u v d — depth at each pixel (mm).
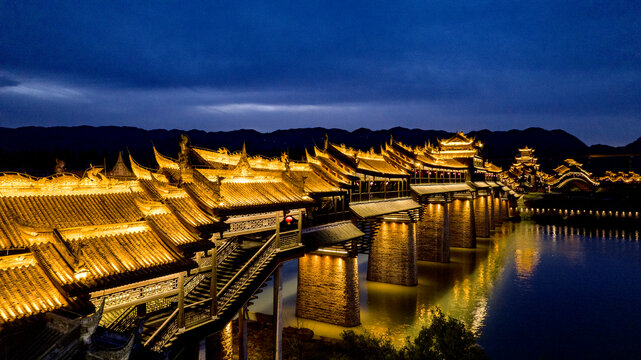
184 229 19688
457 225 80188
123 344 13984
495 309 46125
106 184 19172
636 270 64875
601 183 165625
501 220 116375
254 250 27031
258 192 26328
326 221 34812
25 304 13375
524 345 37562
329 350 31391
